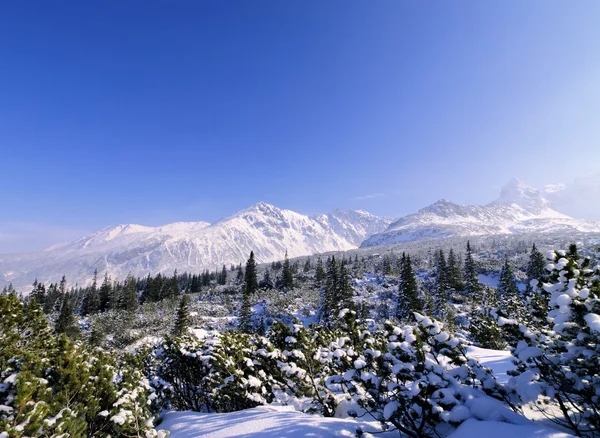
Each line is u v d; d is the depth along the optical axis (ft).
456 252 488.44
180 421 23.80
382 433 16.07
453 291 226.79
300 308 215.31
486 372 16.55
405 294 175.73
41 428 14.20
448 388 14.67
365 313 167.53
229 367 25.17
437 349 16.78
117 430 18.04
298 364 23.45
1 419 13.84
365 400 17.02
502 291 193.77
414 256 422.00
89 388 19.10
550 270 15.40
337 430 16.69
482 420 13.50
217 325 181.27
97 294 291.38
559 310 13.83
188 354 29.35
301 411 22.44
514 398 16.12
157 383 33.99
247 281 269.44
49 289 310.65
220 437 18.26
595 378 13.03
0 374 17.66
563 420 15.44
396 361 16.47
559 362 14.30
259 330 152.25
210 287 342.03
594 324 12.03
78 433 15.69
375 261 441.68
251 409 23.26
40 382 16.96
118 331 172.24
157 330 178.91
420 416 14.83
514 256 386.93
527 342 15.53
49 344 30.35
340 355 18.42
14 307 28.86
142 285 462.60
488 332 63.21
